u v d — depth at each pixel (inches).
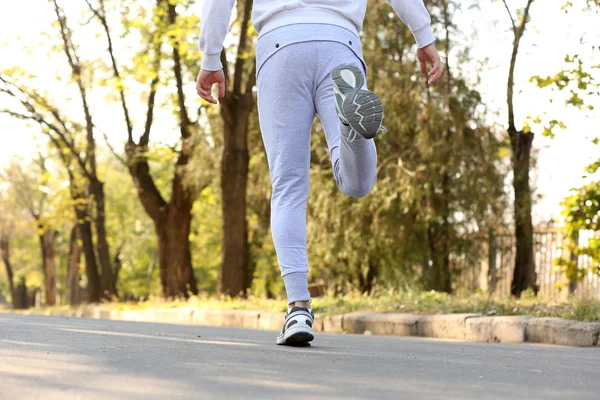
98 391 108.6
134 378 121.0
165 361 143.6
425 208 762.8
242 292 815.7
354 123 161.0
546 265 717.9
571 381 135.2
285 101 188.2
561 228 687.7
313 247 821.2
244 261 860.6
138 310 761.6
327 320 470.3
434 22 759.1
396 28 772.6
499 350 226.1
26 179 2167.8
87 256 1242.6
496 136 766.5
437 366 153.5
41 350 160.6
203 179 1042.1
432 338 387.5
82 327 283.6
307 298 190.1
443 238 774.5
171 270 1121.4
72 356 149.5
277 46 188.2
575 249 665.0
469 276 796.6
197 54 909.2
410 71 748.0
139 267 2760.8
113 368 132.3
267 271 1512.1
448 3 753.0
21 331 220.5
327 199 779.4
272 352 170.1
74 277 1972.2
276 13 190.7
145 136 1103.0
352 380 126.6
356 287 843.4
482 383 128.6
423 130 732.7
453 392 117.0
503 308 397.1
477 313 394.9
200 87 204.5
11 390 108.7
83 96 1177.4
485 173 747.4
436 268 775.1
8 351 157.0
